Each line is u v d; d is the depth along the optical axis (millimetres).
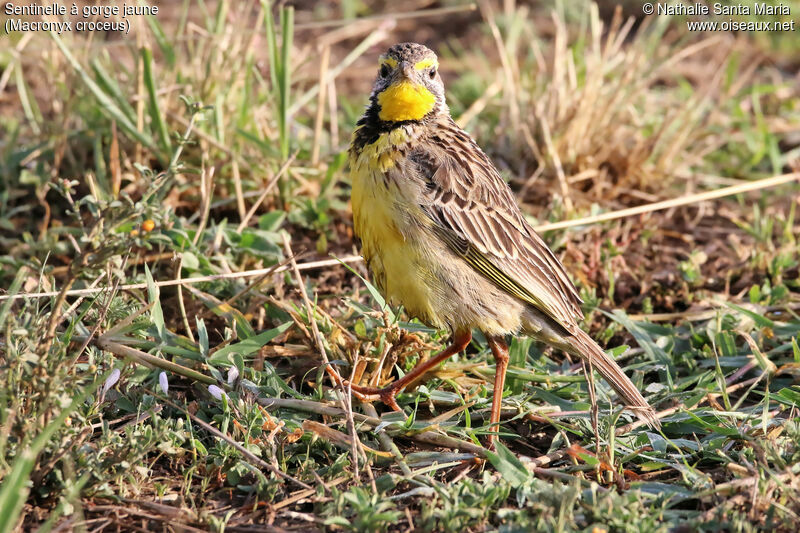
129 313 9289
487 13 19688
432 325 9430
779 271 11648
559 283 9789
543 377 9680
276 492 7801
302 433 8359
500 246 9328
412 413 9234
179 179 12398
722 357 10203
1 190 12836
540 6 20219
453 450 8633
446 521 7125
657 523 7367
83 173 12750
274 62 12711
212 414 8883
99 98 12203
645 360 10414
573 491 7344
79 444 7605
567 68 14875
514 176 13984
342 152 12695
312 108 15531
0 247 11734
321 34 18859
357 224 9359
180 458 8188
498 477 8141
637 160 13852
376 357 9695
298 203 12680
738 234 13180
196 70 13375
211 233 11438
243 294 10359
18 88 14328
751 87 17094
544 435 9102
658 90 17047
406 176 8992
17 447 7297
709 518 7230
